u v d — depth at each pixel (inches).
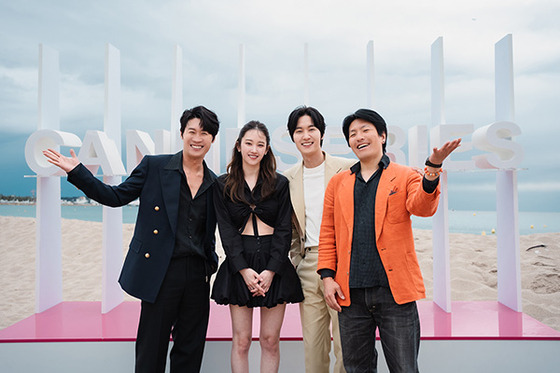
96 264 282.4
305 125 78.4
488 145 116.9
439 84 123.6
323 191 80.1
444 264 116.2
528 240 299.0
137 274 72.6
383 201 60.9
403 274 59.6
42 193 122.0
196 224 76.5
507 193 120.3
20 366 94.0
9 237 366.6
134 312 118.6
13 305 198.5
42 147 122.7
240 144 77.3
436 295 124.6
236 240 75.1
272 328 75.5
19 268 282.5
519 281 115.3
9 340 93.8
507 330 96.8
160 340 73.2
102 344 93.8
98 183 70.5
